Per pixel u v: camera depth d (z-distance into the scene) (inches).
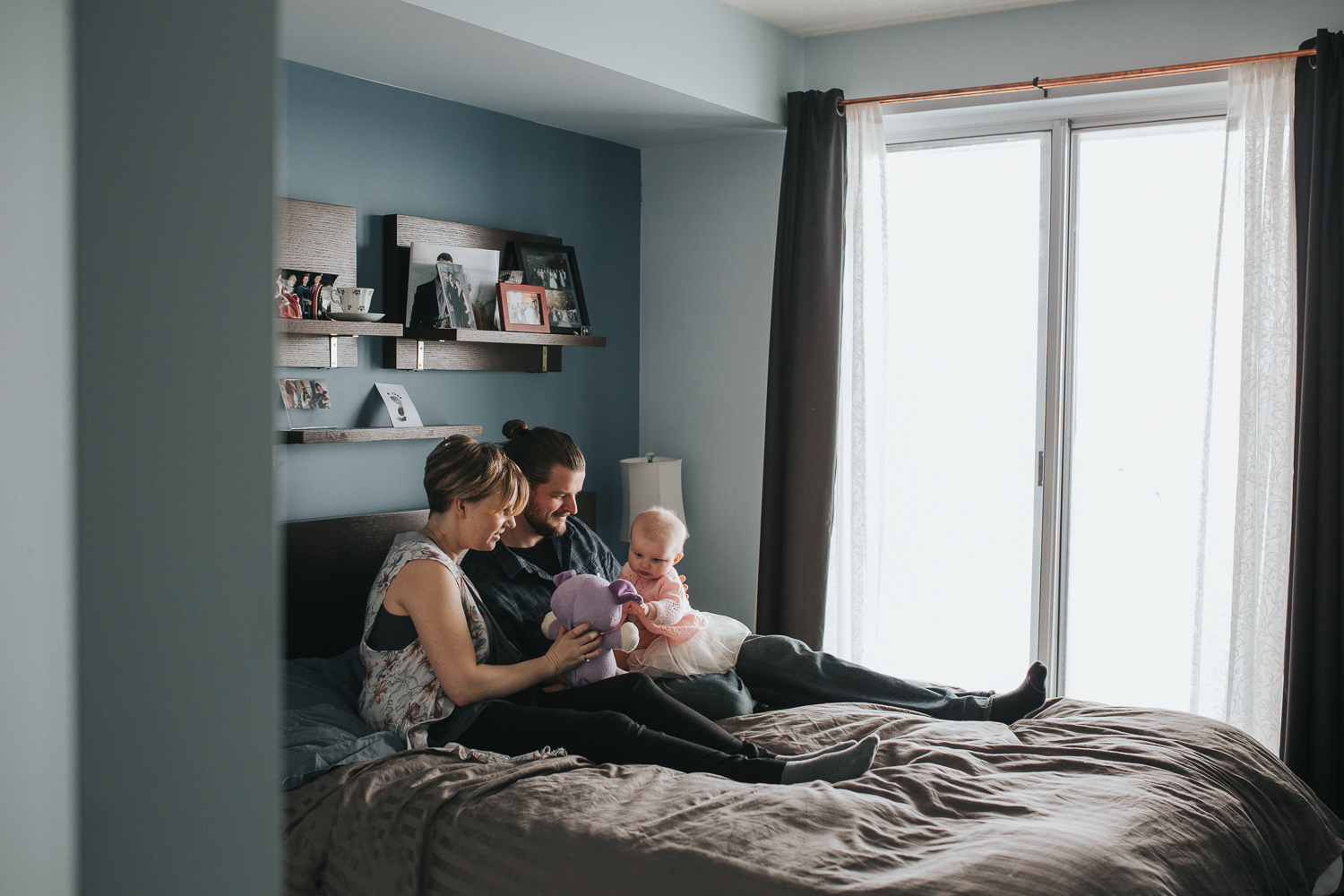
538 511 105.4
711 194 151.5
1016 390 138.9
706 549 155.1
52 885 13.5
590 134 146.1
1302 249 111.3
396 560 84.7
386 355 116.6
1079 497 136.2
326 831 70.6
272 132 15.2
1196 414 128.5
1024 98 129.6
